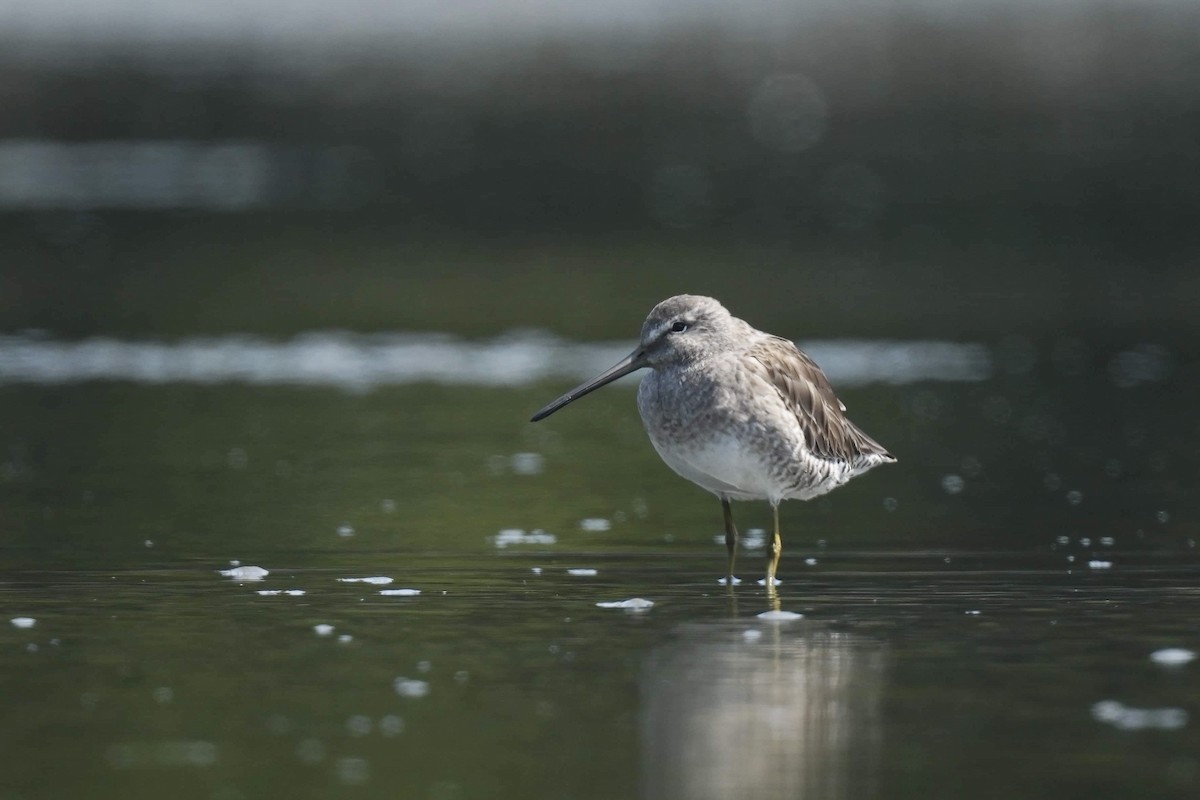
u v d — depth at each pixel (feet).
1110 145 116.16
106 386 61.72
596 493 45.80
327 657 28.30
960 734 24.09
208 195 110.22
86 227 98.84
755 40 144.56
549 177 113.09
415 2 152.35
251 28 146.30
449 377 63.77
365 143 123.65
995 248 90.58
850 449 37.45
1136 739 23.76
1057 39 142.51
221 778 22.36
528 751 23.44
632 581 35.01
